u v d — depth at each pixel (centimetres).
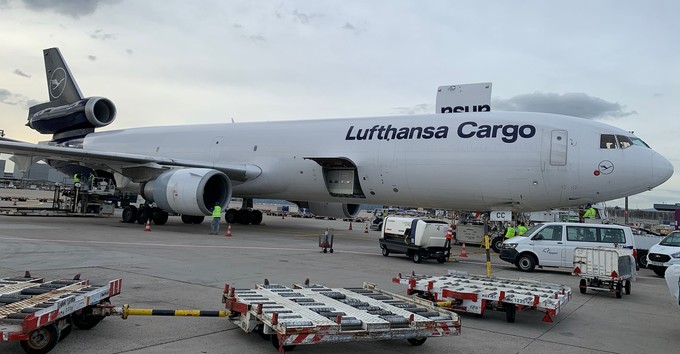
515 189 1664
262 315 514
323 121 2169
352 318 523
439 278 861
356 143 1977
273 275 1007
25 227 1864
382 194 1966
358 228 3253
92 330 568
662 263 1461
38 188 10519
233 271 1038
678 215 3512
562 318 763
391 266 1290
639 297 1031
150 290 793
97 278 877
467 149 1723
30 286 595
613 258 997
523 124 1673
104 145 2730
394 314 558
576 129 1631
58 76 2869
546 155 1614
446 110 2117
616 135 1617
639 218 6894
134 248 1354
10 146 1780
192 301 724
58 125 2877
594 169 1589
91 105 2659
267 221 3438
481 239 2162
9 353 480
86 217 2695
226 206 2050
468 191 1744
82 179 2797
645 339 650
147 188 2081
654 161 1588
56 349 493
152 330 579
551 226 1378
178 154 2480
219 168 2098
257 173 2205
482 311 714
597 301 952
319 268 1156
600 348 593
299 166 2116
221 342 543
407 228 1471
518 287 815
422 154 1803
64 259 1089
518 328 682
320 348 538
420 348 559
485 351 557
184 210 1959
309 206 2708
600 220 2672
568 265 1324
